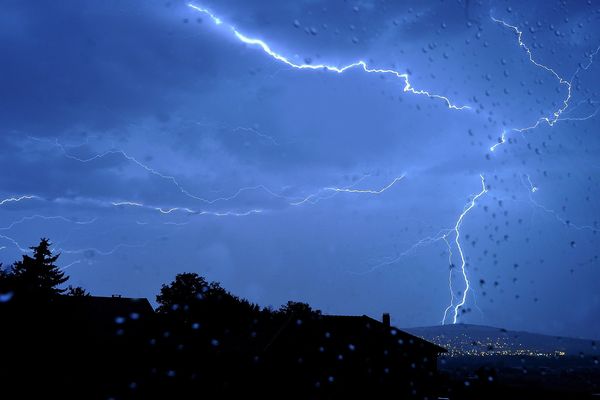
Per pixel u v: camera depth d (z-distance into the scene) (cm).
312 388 1422
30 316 1084
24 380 1005
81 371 1138
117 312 1830
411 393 1336
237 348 1619
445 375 1296
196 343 1552
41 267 1964
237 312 2278
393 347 1470
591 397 1016
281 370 1459
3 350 1023
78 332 1226
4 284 1113
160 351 1509
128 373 1255
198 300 2100
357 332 1565
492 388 1100
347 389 1400
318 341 1529
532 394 1057
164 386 1252
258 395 1349
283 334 1585
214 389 1338
